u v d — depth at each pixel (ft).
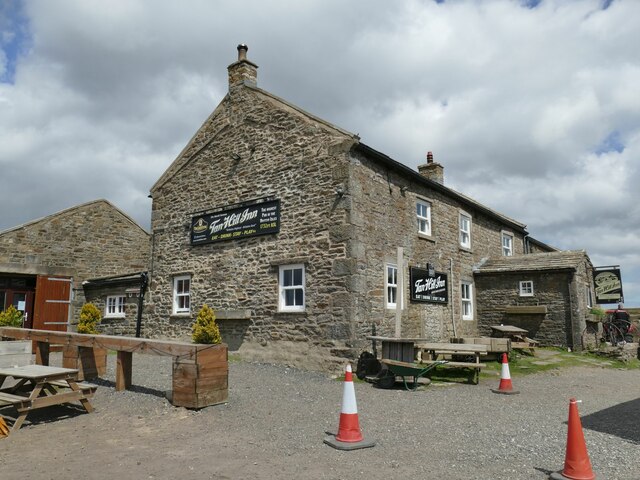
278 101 42.93
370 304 37.68
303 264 38.78
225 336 42.83
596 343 56.75
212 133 47.75
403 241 43.42
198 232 46.85
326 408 24.35
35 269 58.54
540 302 53.98
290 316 38.70
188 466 15.92
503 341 42.34
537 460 16.76
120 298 57.31
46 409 23.81
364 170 39.14
